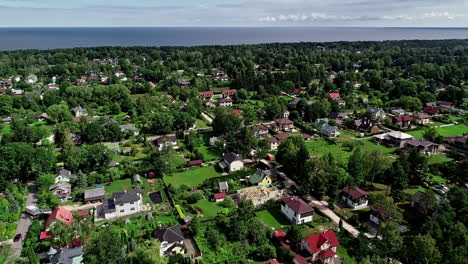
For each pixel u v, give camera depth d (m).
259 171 111.31
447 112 193.75
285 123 163.75
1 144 130.12
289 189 104.12
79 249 70.62
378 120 174.38
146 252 62.69
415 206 92.50
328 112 188.12
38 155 106.00
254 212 89.38
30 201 95.44
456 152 128.62
